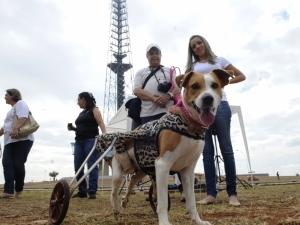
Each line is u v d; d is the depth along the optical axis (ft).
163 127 10.16
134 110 16.51
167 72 16.63
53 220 11.28
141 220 11.91
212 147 16.66
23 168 23.11
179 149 9.85
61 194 11.29
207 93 9.77
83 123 22.53
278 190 27.48
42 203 19.06
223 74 11.11
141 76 16.89
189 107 10.06
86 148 22.13
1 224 11.14
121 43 290.76
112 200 12.28
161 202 9.64
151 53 16.65
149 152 10.70
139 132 10.89
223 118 15.89
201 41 16.70
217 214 12.70
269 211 13.03
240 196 20.68
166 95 15.64
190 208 10.65
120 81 270.26
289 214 12.10
